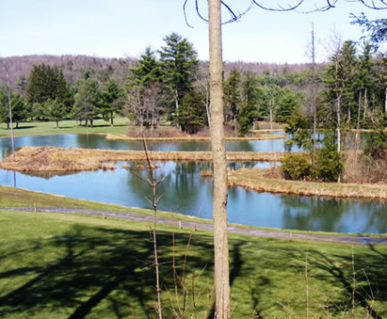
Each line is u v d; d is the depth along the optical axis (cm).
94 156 4472
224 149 445
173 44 6381
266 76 10075
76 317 662
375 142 3219
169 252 1072
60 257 1013
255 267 980
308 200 2709
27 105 9062
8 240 1172
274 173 3459
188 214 2253
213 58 436
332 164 3109
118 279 845
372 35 1045
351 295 783
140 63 6512
